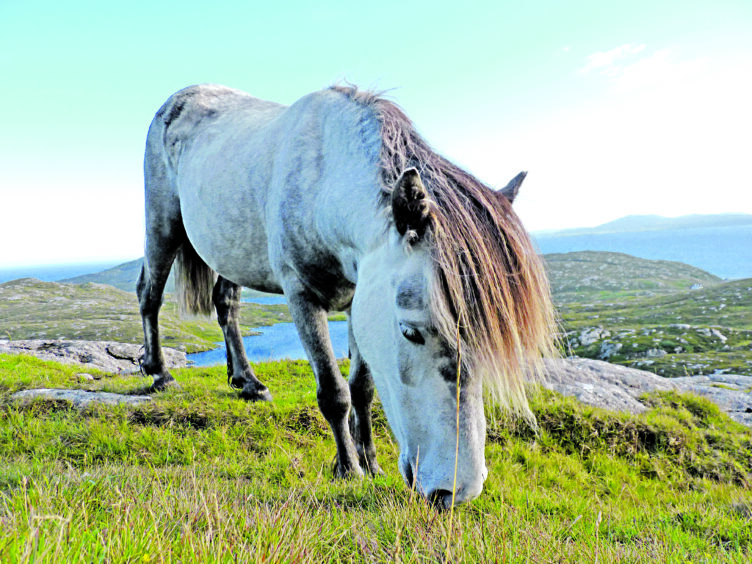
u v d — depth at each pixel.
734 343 40.41
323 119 3.65
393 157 2.81
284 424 5.68
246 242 4.30
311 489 3.35
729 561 2.46
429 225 2.27
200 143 5.11
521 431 6.20
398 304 2.32
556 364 2.40
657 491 5.58
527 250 2.35
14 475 3.40
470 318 2.18
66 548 1.62
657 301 77.88
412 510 2.43
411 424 2.39
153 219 5.85
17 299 98.56
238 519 2.30
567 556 2.29
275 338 35.31
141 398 6.19
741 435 7.28
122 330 59.59
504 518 3.04
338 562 2.16
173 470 3.96
